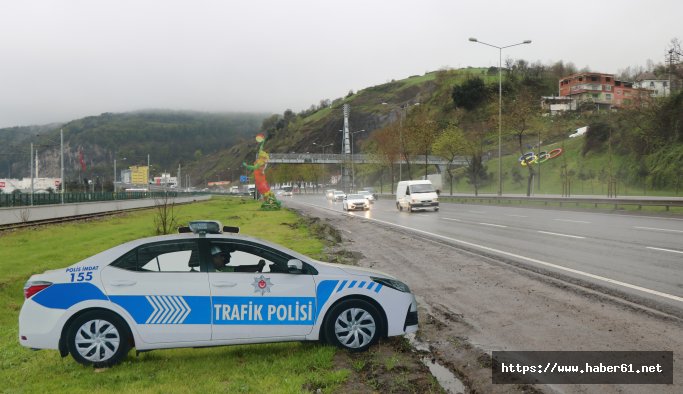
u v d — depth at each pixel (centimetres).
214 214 4662
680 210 3183
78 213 4650
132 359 663
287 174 16725
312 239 2152
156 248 658
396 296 684
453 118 16125
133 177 13850
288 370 611
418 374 587
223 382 577
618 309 816
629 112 7562
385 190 14388
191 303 638
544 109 12675
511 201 5028
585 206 3894
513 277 1127
